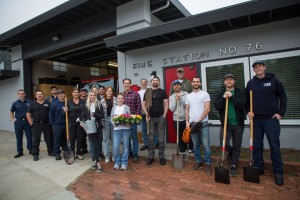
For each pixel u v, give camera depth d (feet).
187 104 13.96
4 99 37.29
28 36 30.37
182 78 17.35
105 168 14.97
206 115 13.26
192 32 18.40
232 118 12.61
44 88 33.94
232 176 12.55
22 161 17.54
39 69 36.50
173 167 14.37
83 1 21.13
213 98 18.30
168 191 11.28
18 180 13.82
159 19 25.35
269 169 13.05
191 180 12.39
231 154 13.19
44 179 13.67
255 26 16.62
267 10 13.91
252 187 11.22
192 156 15.48
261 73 11.82
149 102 15.07
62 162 16.66
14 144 24.53
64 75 41.22
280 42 15.87
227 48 17.67
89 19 24.86
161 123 15.01
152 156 15.28
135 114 16.11
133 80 22.20
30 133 19.62
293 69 15.58
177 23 16.89
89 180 13.15
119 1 21.83
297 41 15.39
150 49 21.21
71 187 12.37
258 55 16.58
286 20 15.65
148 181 12.57
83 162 16.37
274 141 11.56
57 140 17.30
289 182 11.56
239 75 17.29
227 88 12.68
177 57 19.81
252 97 12.21
